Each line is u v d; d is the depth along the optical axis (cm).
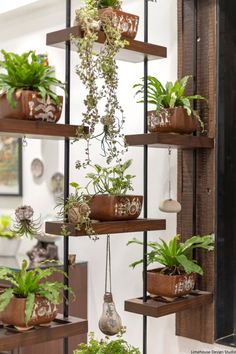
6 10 411
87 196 253
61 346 361
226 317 305
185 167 308
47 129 232
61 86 239
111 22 247
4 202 442
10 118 228
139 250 336
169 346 320
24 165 422
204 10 303
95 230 244
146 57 279
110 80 246
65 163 251
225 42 304
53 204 396
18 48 423
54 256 382
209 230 300
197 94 304
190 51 306
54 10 391
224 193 304
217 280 298
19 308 221
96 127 361
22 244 426
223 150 303
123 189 264
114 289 350
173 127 278
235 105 311
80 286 363
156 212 330
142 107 338
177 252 283
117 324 274
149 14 336
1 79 232
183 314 308
